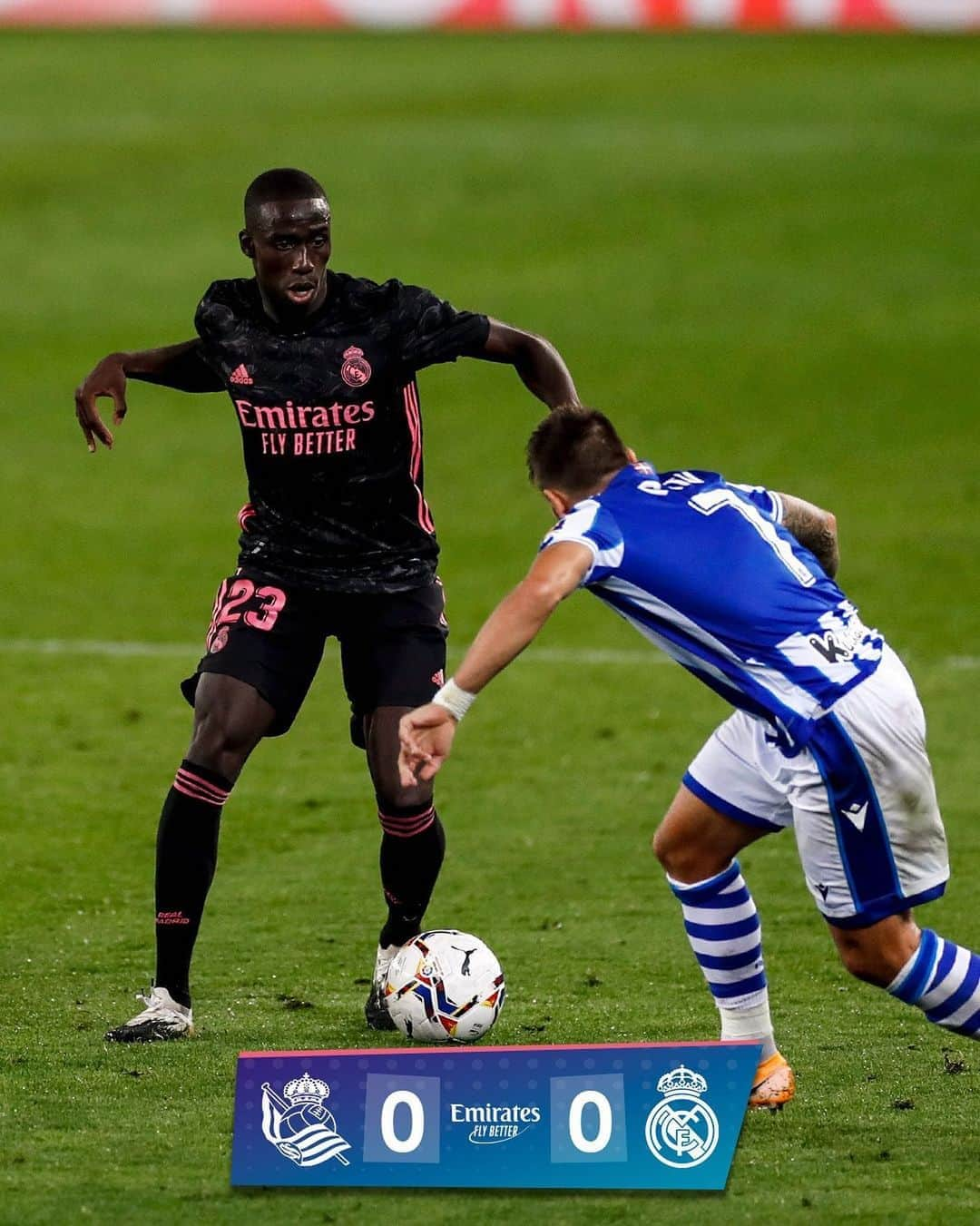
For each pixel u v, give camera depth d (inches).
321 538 682.8
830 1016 690.2
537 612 520.4
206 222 3002.0
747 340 2465.6
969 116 3624.5
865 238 2906.0
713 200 3105.3
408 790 676.1
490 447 2074.3
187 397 2299.5
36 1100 576.7
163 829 660.7
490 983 649.6
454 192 3139.8
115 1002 710.5
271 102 3843.5
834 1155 531.5
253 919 836.6
